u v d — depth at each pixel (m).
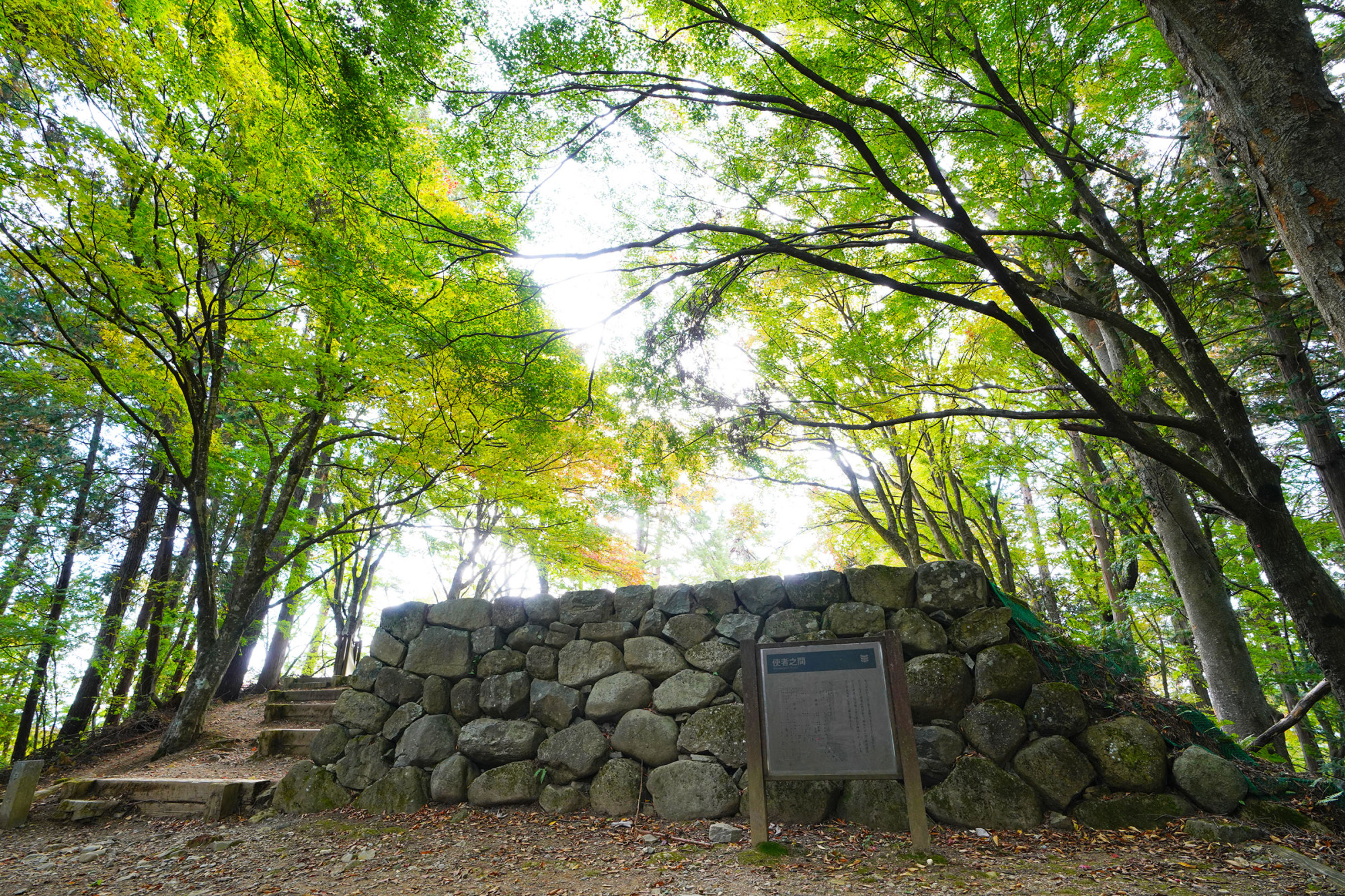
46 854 4.28
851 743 3.81
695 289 4.86
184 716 7.35
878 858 3.54
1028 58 4.63
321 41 4.18
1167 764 3.98
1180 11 2.59
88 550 10.46
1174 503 6.22
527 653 5.39
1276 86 2.34
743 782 4.43
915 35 4.39
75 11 5.12
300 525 9.87
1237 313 6.34
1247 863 3.23
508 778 4.86
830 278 7.24
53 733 9.74
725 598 5.11
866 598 4.80
